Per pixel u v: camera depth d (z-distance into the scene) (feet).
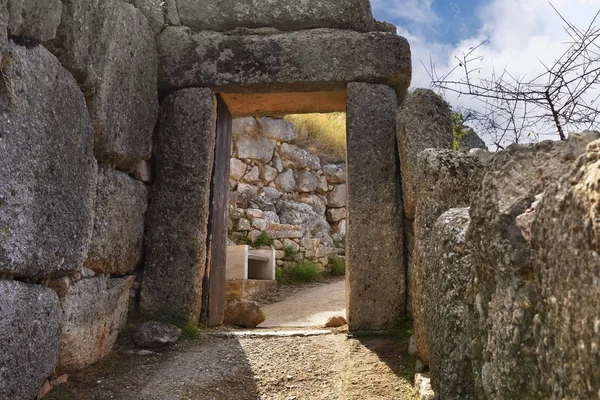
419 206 10.96
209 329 14.33
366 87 14.61
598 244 3.64
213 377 11.30
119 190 12.66
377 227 14.01
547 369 4.49
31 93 8.46
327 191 33.55
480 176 10.68
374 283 13.75
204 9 15.08
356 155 14.37
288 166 32.09
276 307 22.06
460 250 6.93
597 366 3.65
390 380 10.95
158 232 14.11
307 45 14.70
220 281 15.47
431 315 7.72
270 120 31.55
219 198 15.43
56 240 9.16
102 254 11.76
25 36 8.47
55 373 10.20
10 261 7.91
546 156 5.24
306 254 28.91
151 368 11.59
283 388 10.99
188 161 14.35
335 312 19.83
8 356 7.90
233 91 14.99
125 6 12.55
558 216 4.22
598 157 4.01
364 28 15.29
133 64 12.90
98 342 11.51
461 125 17.17
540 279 4.57
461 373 6.42
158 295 13.83
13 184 7.94
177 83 14.66
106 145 11.60
